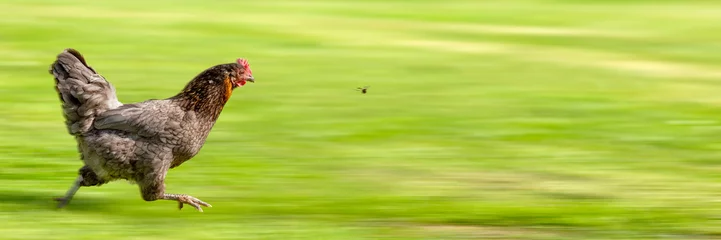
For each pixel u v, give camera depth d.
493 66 28.25
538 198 14.32
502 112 21.70
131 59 27.95
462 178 15.59
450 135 19.17
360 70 27.19
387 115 21.16
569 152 17.73
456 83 25.48
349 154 17.27
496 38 33.88
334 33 34.03
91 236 11.58
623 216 13.34
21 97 21.83
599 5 43.62
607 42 33.41
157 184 12.18
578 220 13.09
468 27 36.56
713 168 16.61
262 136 18.67
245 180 15.06
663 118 21.19
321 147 17.81
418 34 34.38
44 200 13.27
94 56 28.22
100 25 33.88
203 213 12.99
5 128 18.52
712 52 31.64
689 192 14.84
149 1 41.03
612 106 22.52
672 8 42.97
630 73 27.36
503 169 16.28
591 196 14.50
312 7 40.97
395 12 40.25
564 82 25.78
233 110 21.22
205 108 12.28
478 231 12.46
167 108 12.07
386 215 13.15
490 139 18.83
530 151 17.77
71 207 12.97
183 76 25.59
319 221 12.73
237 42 31.64
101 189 14.07
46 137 17.78
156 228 12.10
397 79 25.91
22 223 12.02
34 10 36.69
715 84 25.83
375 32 34.59
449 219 13.02
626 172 16.20
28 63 26.53
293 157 16.88
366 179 15.37
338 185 14.89
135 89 23.59
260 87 24.16
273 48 30.66
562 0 45.19
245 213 13.05
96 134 11.92
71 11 36.94
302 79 25.56
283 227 12.35
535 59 29.61
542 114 21.50
